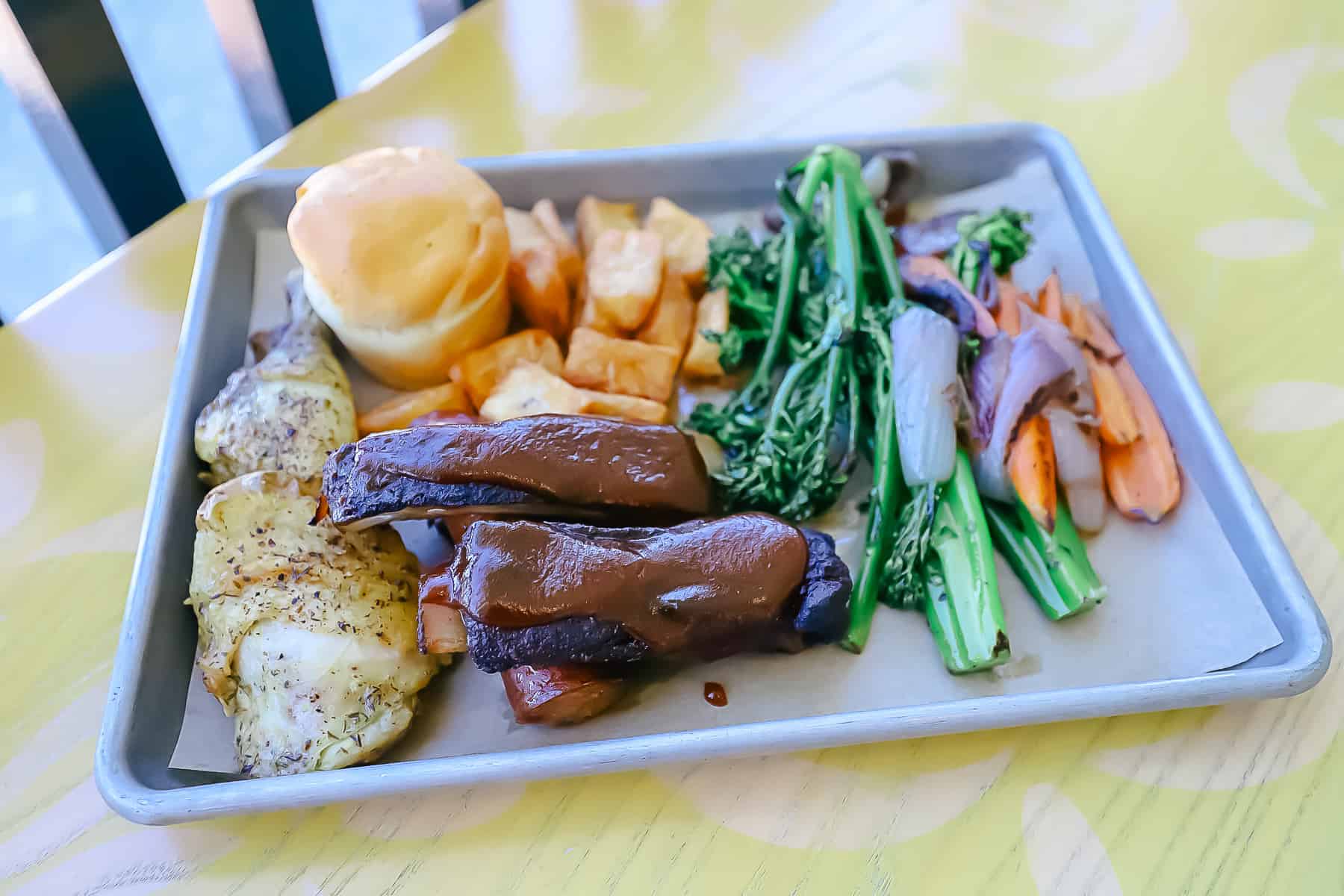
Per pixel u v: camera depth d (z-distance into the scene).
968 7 0.51
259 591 0.28
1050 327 0.34
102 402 0.36
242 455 0.31
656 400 0.35
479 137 0.45
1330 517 0.32
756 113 0.46
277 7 0.45
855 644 0.30
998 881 0.26
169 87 0.61
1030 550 0.31
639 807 0.27
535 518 0.29
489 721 0.29
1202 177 0.43
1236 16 0.50
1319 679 0.27
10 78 0.39
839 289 0.35
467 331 0.35
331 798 0.25
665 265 0.37
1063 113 0.46
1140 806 0.27
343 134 0.45
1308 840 0.26
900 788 0.27
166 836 0.26
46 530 0.33
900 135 0.40
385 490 0.28
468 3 0.54
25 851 0.26
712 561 0.27
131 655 0.27
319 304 0.34
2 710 0.29
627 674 0.28
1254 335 0.37
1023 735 0.28
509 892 0.26
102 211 0.44
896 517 0.32
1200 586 0.31
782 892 0.26
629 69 0.48
